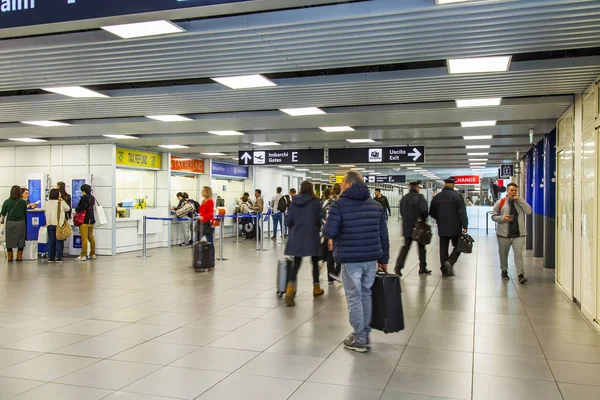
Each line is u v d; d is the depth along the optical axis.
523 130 11.73
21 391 4.05
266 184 24.19
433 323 6.29
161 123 10.73
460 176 34.97
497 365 4.70
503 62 6.09
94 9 4.03
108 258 13.38
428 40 5.30
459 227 10.05
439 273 10.59
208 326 6.13
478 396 3.95
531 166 16.44
